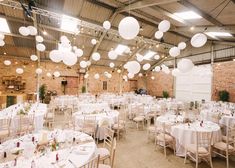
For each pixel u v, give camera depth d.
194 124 4.09
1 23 7.48
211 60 10.02
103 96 11.46
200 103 9.61
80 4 6.59
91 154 2.26
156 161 3.66
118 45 10.57
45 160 2.05
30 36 8.76
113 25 8.16
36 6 6.05
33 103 7.34
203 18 5.46
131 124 6.97
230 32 5.78
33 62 11.51
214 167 3.42
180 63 3.53
